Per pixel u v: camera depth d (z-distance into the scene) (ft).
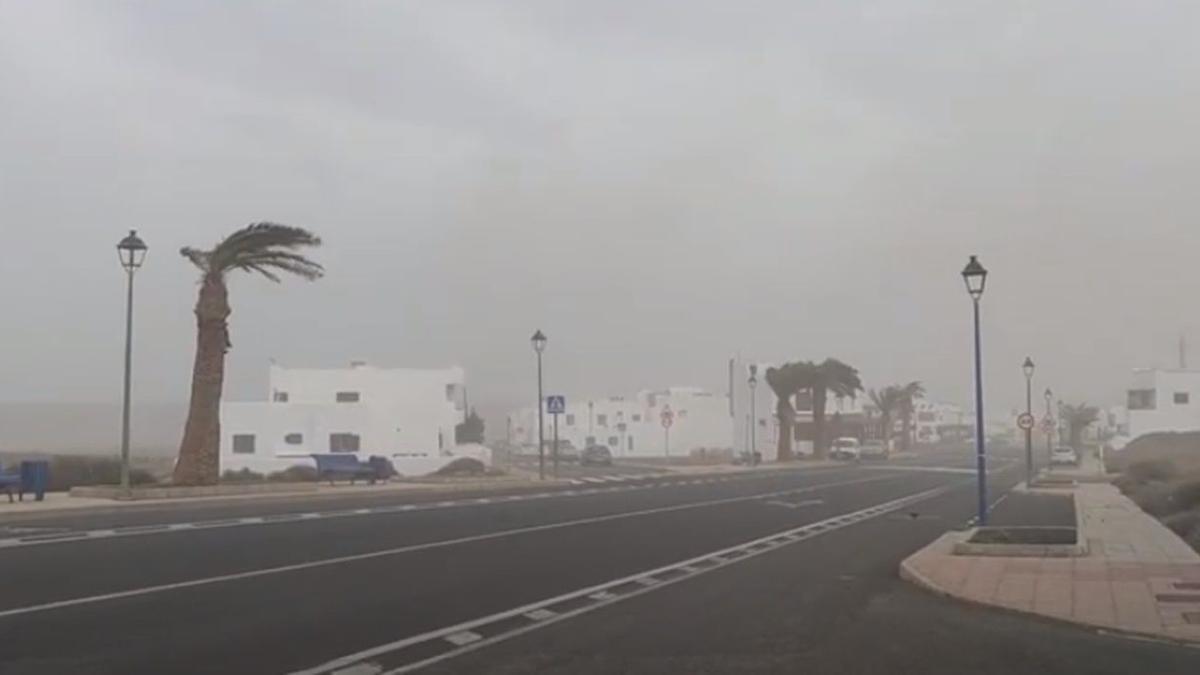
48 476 131.44
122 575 60.44
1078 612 50.16
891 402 487.20
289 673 37.17
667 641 43.60
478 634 44.86
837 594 57.52
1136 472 180.96
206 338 134.41
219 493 130.31
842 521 109.91
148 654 39.88
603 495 152.25
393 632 45.06
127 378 122.01
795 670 38.17
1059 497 152.66
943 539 86.79
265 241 135.13
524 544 82.53
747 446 374.43
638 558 74.18
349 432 235.20
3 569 62.23
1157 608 51.21
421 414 259.39
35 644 41.37
